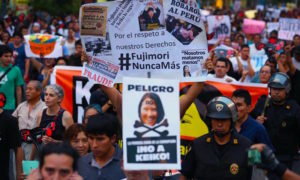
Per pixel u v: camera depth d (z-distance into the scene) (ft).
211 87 68.08
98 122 37.78
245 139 41.83
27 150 60.85
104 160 39.17
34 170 30.53
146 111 34.37
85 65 45.03
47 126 56.54
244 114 52.13
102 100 62.44
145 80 34.63
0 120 51.19
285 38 125.80
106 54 44.73
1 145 51.47
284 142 58.95
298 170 71.82
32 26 155.84
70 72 71.97
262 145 32.30
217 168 41.52
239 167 41.22
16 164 52.44
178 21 44.21
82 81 71.82
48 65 94.27
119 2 44.16
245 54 97.04
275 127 59.06
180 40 44.29
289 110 58.90
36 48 98.07
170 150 34.32
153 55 44.57
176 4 44.14
